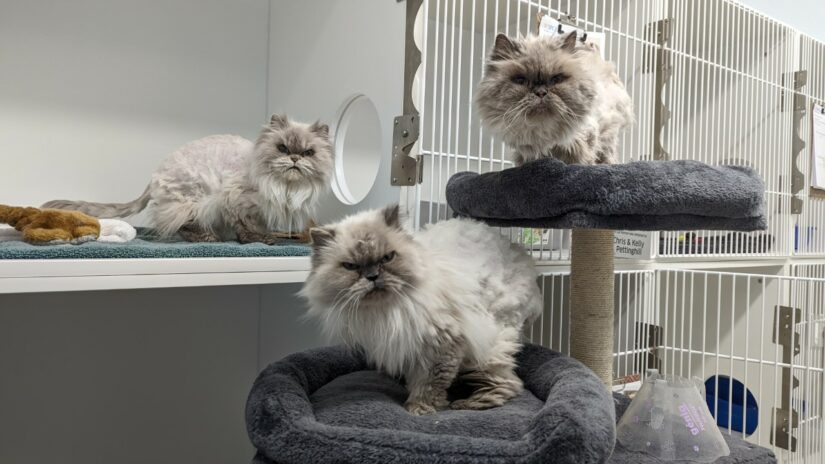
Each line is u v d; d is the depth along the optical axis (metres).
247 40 1.97
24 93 1.58
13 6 1.55
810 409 1.88
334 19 1.62
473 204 1.21
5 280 0.86
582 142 1.15
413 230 1.25
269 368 1.05
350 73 1.55
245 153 1.43
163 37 1.80
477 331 1.00
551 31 1.44
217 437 1.93
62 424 1.65
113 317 1.73
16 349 1.57
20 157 1.58
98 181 1.71
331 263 0.96
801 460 1.86
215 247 1.12
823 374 1.80
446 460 0.73
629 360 1.85
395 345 0.95
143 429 1.79
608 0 1.77
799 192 2.29
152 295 1.79
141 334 1.78
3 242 1.03
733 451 1.04
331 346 1.24
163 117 1.81
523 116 1.00
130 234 1.26
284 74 1.89
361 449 0.77
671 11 1.81
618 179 1.03
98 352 1.70
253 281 1.14
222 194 1.32
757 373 2.12
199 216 1.33
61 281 0.92
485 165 1.61
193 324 1.88
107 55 1.71
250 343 1.99
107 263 0.97
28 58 1.58
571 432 0.74
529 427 0.81
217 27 1.90
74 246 0.97
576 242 1.27
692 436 1.01
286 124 1.35
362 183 1.57
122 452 1.75
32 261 0.89
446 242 1.14
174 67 1.83
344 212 1.59
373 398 0.99
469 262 1.11
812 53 2.38
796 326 1.90
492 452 0.74
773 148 2.23
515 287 1.16
